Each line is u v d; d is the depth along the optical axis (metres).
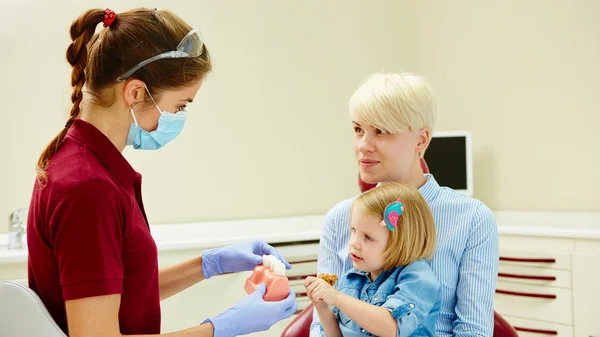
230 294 2.59
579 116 3.20
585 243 2.58
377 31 3.97
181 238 2.94
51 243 1.10
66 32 2.92
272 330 2.72
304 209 3.65
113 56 1.17
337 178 3.79
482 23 3.70
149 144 1.30
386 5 4.02
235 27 3.41
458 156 3.51
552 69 3.33
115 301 1.09
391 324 1.25
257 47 3.48
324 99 3.74
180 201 3.22
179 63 1.21
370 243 1.35
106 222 1.09
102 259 1.08
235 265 1.56
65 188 1.08
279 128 3.56
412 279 1.31
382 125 1.38
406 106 1.36
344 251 1.53
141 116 1.24
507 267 2.84
